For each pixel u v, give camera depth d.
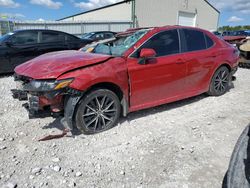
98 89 3.13
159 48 3.72
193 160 2.65
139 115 3.89
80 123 3.08
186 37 4.12
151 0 24.14
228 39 10.87
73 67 2.98
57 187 2.21
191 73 4.14
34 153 2.75
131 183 2.28
